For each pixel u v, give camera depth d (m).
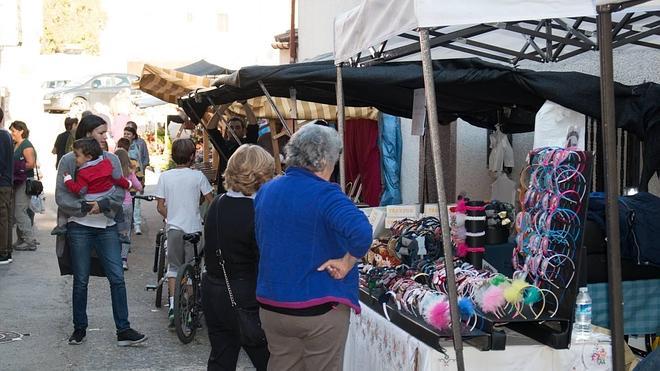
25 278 10.82
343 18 5.45
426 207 6.41
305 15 17.77
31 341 7.68
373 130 10.62
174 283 8.10
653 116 5.85
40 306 9.25
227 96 8.25
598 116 5.86
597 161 7.06
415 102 6.39
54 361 7.01
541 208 4.41
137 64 39.72
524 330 4.50
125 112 30.44
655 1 3.36
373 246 6.12
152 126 31.44
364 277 5.72
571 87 5.84
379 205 10.70
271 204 4.08
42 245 13.52
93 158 7.01
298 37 18.64
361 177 10.75
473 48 6.82
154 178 26.73
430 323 4.27
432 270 5.11
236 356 5.17
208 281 5.01
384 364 4.87
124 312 7.45
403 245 5.61
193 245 7.95
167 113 31.53
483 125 8.20
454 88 6.59
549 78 5.91
